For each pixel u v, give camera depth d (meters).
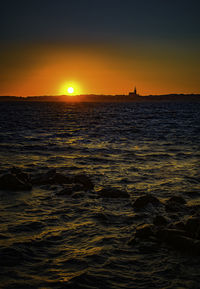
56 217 6.29
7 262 4.37
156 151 16.19
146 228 5.34
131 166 12.07
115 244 5.00
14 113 76.19
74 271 4.14
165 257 4.54
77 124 39.72
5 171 10.83
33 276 4.00
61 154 14.98
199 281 3.90
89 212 6.61
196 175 10.48
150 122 45.06
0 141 20.02
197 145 18.75
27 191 8.26
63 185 8.84
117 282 3.88
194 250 4.66
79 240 5.17
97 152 15.73
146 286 3.79
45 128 32.44
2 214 6.45
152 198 7.32
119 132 28.17
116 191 7.93
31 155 14.55
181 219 6.20
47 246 4.93
